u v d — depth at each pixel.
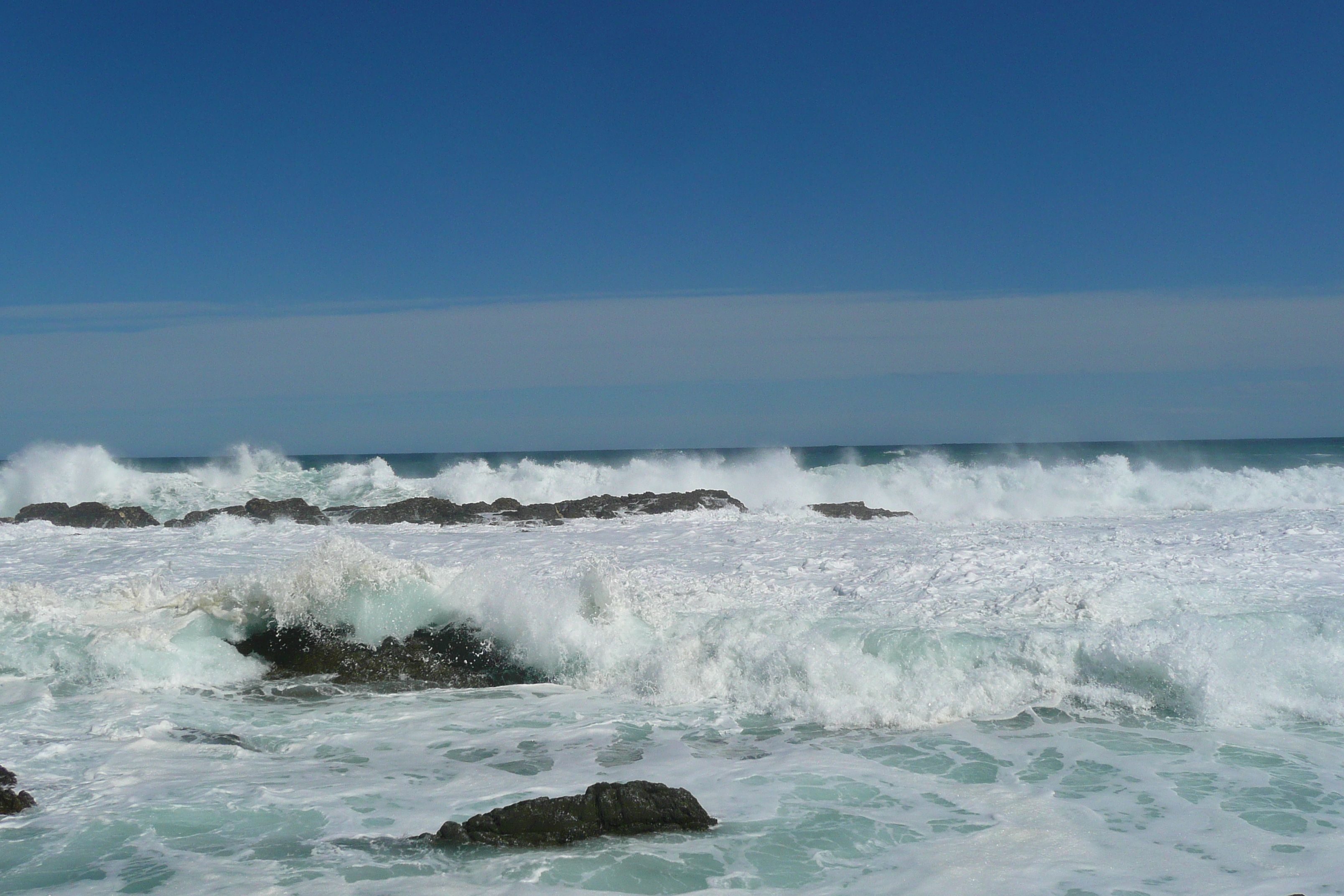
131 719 7.65
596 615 9.18
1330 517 16.47
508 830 5.19
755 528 16.92
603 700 8.28
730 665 8.38
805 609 9.59
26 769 6.46
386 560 9.66
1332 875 4.62
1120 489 22.23
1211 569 10.91
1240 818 5.39
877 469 24.25
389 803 5.84
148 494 23.80
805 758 6.65
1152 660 7.50
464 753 6.89
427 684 8.88
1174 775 6.12
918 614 9.16
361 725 7.60
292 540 16.06
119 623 9.38
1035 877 4.65
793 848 5.08
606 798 5.36
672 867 4.84
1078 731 7.05
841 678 7.88
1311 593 9.40
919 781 6.12
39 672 8.83
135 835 5.33
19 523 18.75
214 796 5.96
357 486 24.67
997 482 22.73
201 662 8.98
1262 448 69.44
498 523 18.58
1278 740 6.76
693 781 6.20
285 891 4.60
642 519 18.77
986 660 7.91
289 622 9.41
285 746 7.07
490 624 9.25
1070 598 9.35
